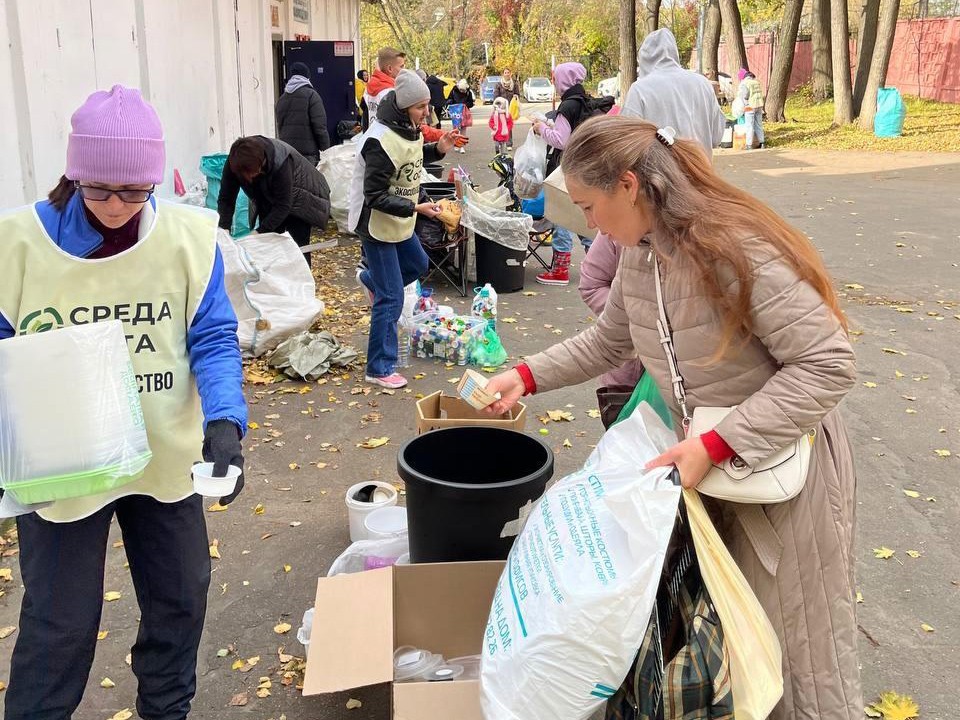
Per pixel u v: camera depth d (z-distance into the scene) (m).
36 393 1.93
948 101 29.42
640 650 2.03
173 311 2.20
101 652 3.16
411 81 5.11
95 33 6.81
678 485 1.99
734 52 26.20
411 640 2.82
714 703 1.97
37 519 2.15
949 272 9.09
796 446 2.04
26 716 2.20
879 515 4.18
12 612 3.41
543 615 2.02
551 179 3.27
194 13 9.27
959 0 31.02
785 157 19.75
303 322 6.30
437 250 8.11
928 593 3.55
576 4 68.19
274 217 6.62
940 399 5.67
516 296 8.20
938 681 3.03
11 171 5.53
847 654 2.17
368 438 5.04
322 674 2.43
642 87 4.01
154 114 2.08
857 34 34.19
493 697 2.09
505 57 68.50
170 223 2.18
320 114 10.23
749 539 2.15
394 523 3.52
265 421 5.25
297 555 3.80
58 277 2.08
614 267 3.23
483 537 2.76
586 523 2.08
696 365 2.10
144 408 2.19
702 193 2.01
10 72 5.52
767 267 1.92
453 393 5.73
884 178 16.09
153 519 2.31
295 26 14.67
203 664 3.10
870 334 7.03
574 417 5.36
